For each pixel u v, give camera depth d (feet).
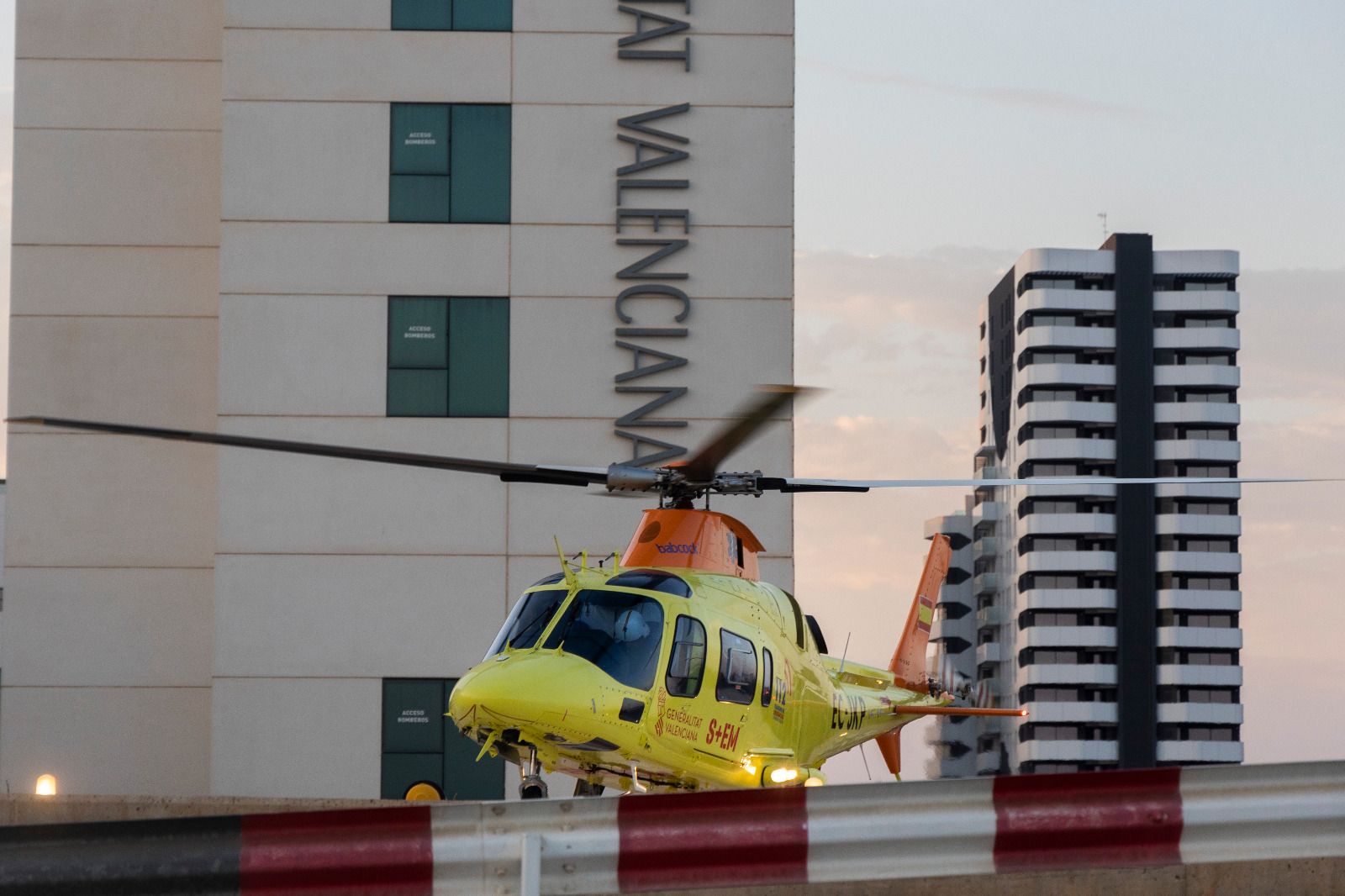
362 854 77.77
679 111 278.46
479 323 275.39
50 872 77.00
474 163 278.67
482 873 78.02
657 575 130.62
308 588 269.64
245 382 273.95
